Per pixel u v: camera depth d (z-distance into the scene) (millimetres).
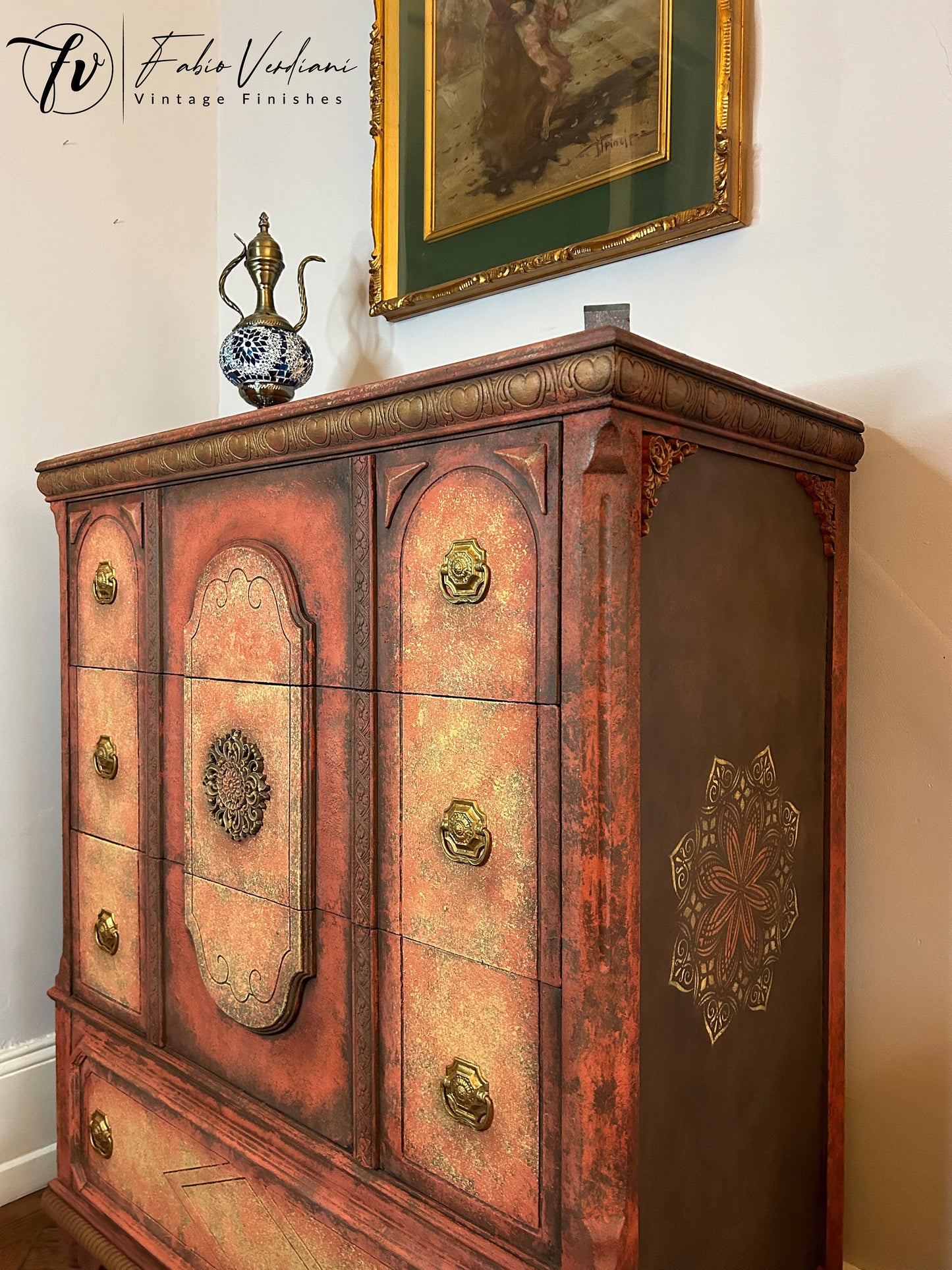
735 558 1193
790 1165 1333
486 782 1086
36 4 2105
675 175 1595
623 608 969
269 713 1363
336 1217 1225
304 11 2316
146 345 2326
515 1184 1058
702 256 1606
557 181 1764
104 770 1731
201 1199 1487
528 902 1040
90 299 2209
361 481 1234
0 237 2039
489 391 1035
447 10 1951
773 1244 1293
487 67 1878
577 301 1771
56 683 2137
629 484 972
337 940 1281
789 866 1327
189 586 1550
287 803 1330
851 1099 1498
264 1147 1359
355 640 1248
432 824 1152
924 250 1378
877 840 1467
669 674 1073
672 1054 1092
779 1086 1311
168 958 1605
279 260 1874
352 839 1253
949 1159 1392
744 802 1223
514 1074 1059
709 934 1159
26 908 2066
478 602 1092
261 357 1799
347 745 1266
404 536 1183
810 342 1491
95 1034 1752
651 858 1051
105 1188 1735
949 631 1383
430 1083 1159
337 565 1280
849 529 1457
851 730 1490
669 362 993
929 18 1362
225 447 1412
